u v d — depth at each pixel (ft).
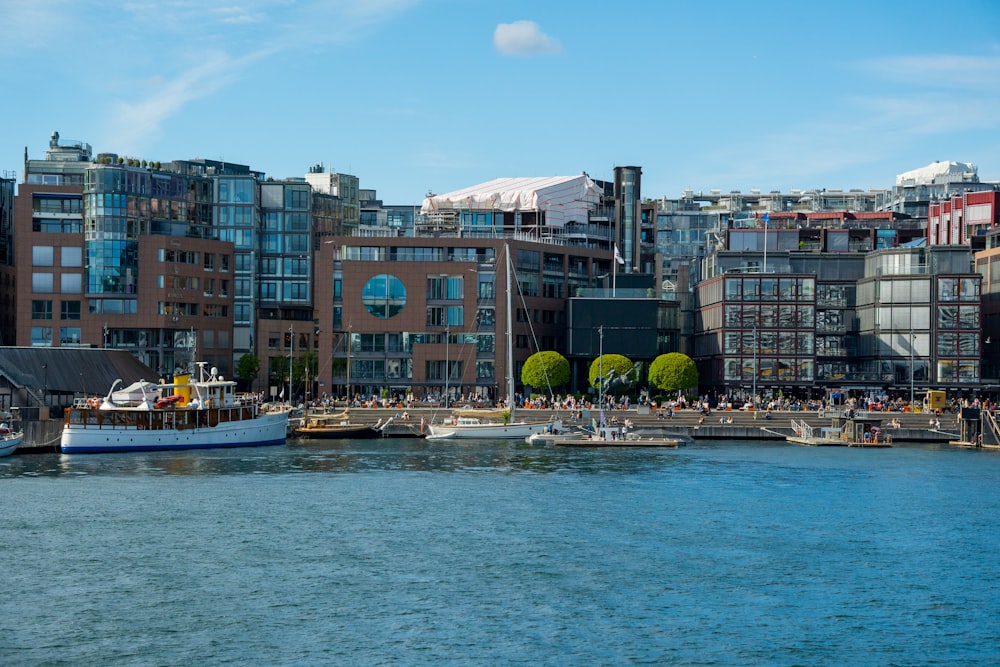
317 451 572.10
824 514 386.32
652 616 266.36
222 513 379.14
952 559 321.93
